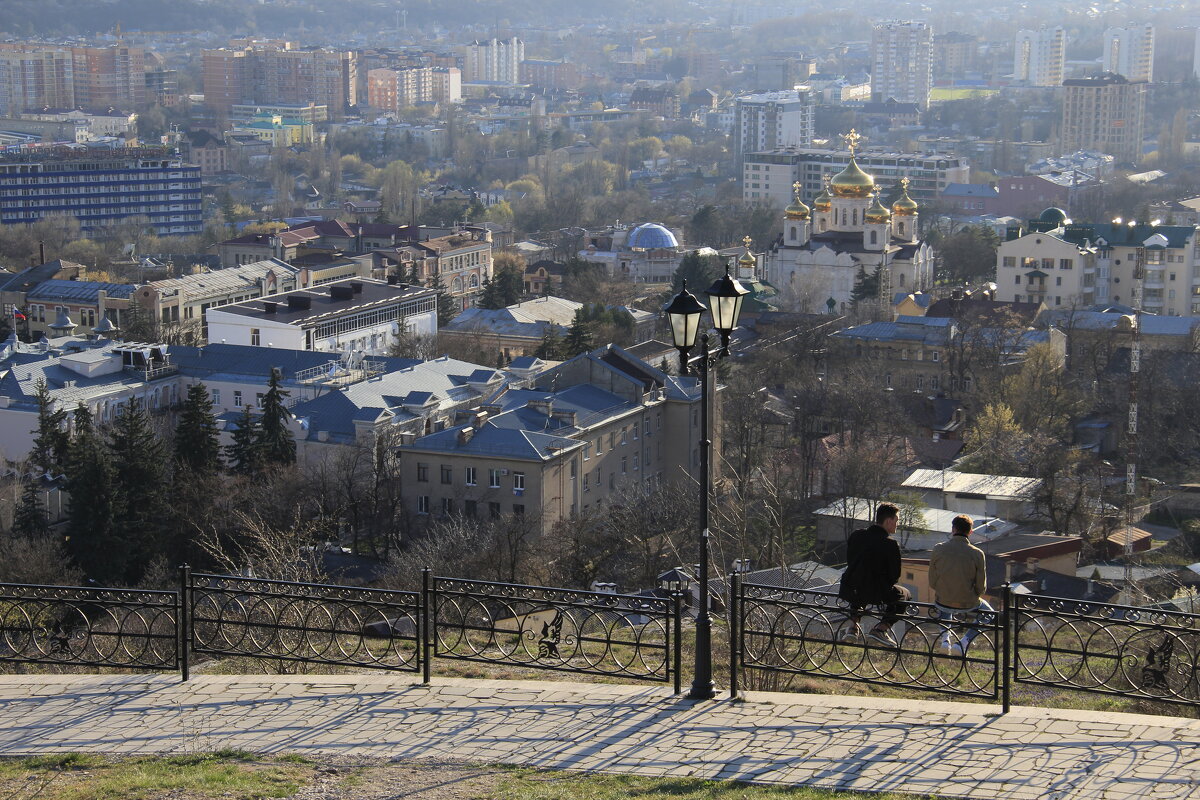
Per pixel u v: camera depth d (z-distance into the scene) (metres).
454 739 36.38
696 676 38.84
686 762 34.94
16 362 167.00
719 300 40.41
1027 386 172.38
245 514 114.12
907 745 35.69
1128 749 35.25
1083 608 38.34
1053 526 124.38
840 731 36.56
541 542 113.38
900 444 150.62
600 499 135.50
